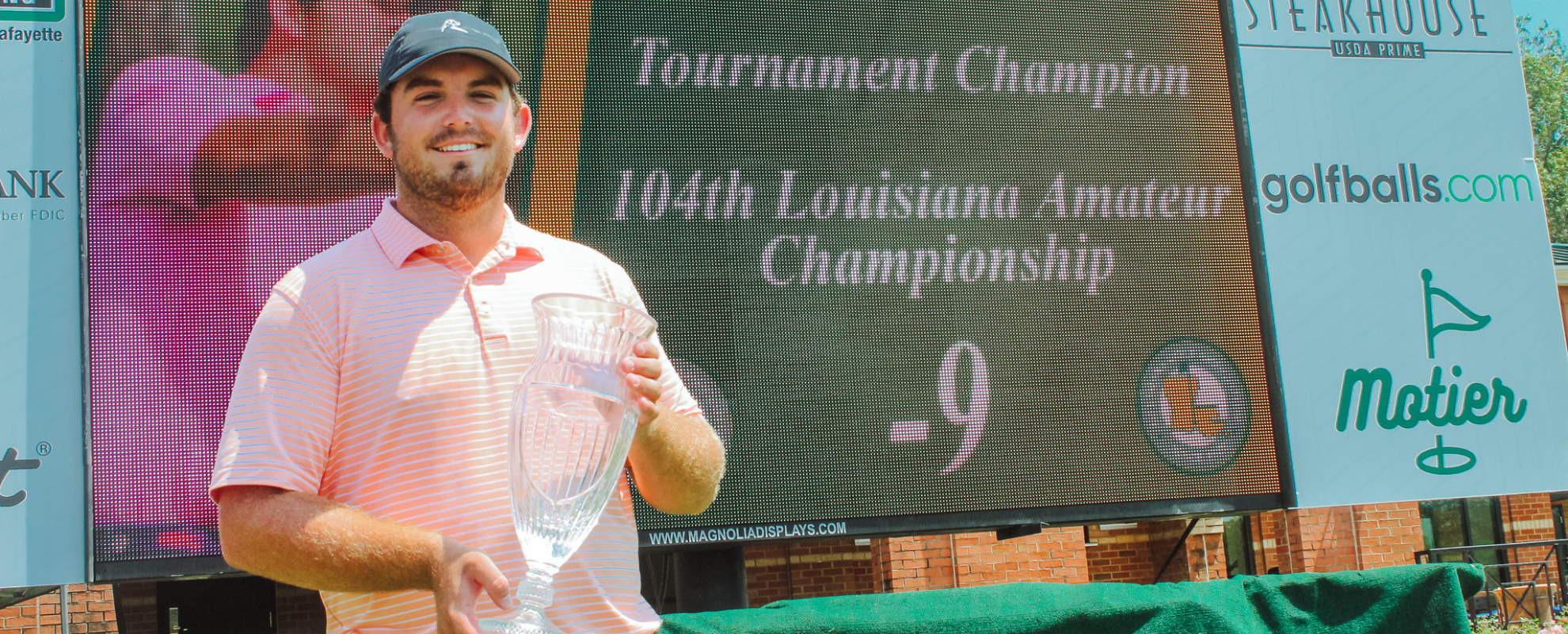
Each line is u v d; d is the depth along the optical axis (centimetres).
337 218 282
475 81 145
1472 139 366
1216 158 336
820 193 310
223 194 278
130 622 545
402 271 142
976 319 311
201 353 271
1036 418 308
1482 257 358
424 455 133
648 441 137
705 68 310
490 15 300
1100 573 739
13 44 283
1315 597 286
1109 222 325
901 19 324
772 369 298
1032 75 329
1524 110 372
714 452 147
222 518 123
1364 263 350
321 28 290
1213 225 331
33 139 280
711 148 306
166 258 273
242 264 276
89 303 268
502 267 149
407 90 143
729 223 303
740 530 289
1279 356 337
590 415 115
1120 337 318
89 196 272
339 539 115
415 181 144
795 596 699
